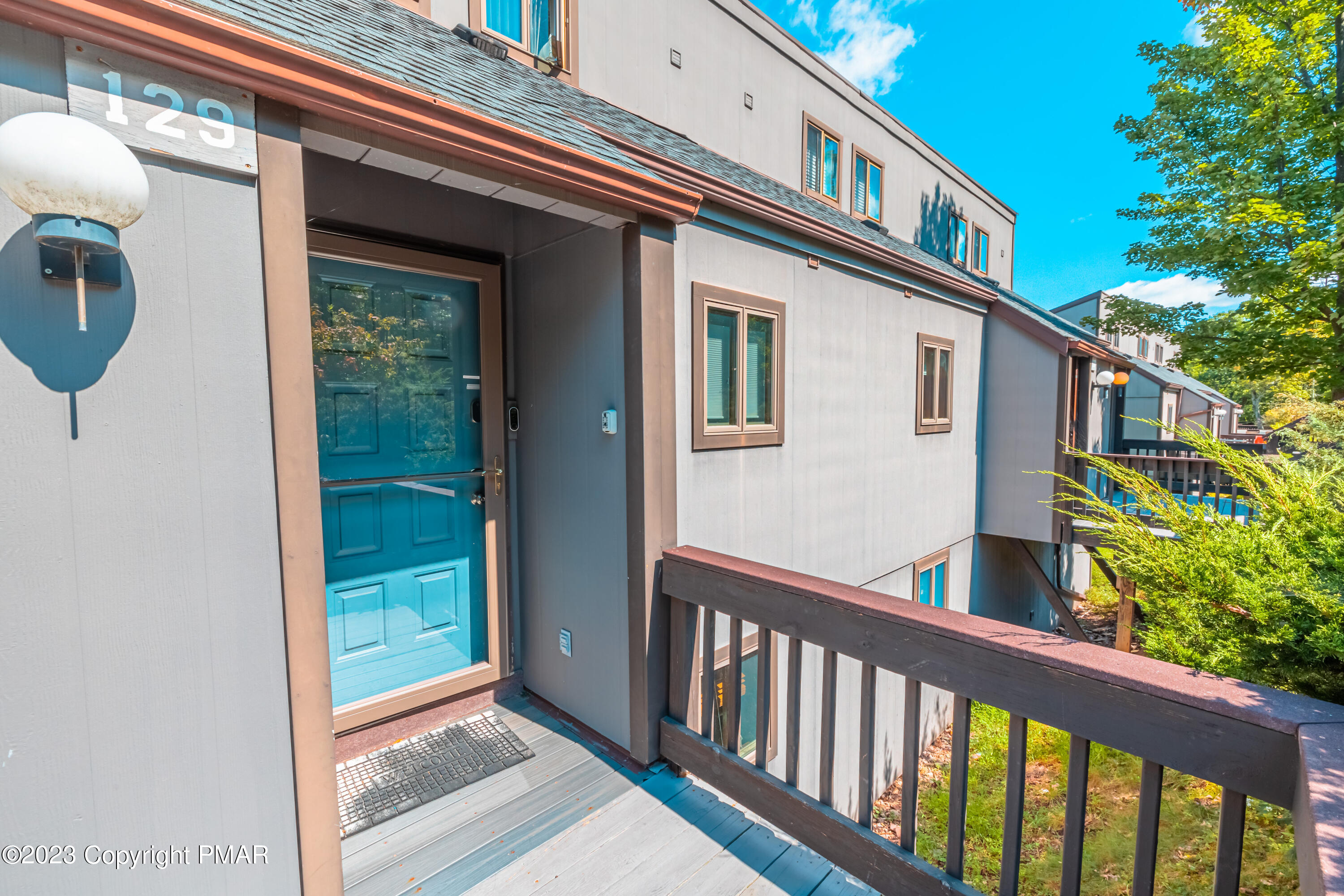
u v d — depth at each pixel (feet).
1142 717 3.95
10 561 3.75
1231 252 24.90
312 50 4.70
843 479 15.57
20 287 3.75
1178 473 20.66
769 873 6.12
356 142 5.22
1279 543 4.88
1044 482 22.88
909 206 29.81
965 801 4.93
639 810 7.09
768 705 6.59
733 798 6.85
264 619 4.76
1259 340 25.31
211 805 4.55
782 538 13.29
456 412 9.50
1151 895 4.03
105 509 4.06
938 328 20.39
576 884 5.95
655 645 7.81
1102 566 21.76
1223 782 3.62
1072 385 25.30
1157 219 27.63
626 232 7.72
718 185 10.50
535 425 9.68
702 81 18.43
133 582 4.17
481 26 12.40
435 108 5.28
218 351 4.47
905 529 19.04
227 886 4.65
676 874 6.10
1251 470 5.67
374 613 8.65
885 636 5.41
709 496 11.11
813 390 14.19
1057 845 15.64
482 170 6.10
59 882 3.99
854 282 15.65
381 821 6.86
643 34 16.55
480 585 9.86
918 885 5.09
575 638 9.05
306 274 4.85
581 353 8.61
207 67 4.19
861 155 26.00
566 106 10.14
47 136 3.32
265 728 4.79
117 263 4.03
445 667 9.43
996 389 24.12
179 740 4.40
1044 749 20.24
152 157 4.15
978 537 25.00
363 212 8.27
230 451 4.55
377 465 8.63
